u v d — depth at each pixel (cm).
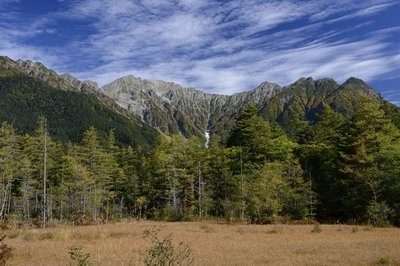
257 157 6612
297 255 1723
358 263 1464
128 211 8319
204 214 6631
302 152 6450
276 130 7875
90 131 7744
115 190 8494
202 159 7212
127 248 1970
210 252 1838
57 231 3011
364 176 4750
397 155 4719
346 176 5194
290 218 5009
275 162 5866
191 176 7038
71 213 6856
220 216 6612
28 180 6712
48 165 7256
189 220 6109
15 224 4225
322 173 6012
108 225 4556
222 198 6875
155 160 7800
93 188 7494
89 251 1848
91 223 5103
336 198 5334
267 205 4916
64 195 7000
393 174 4603
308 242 2341
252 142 6788
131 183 8256
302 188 5278
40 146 7219
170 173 7150
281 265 1444
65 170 7094
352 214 5072
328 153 5831
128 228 3700
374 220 4366
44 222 4388
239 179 5841
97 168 7481
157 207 8006
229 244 2244
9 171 6419
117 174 8269
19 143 7762
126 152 9175
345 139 5444
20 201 6744
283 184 5147
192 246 2112
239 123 6969
